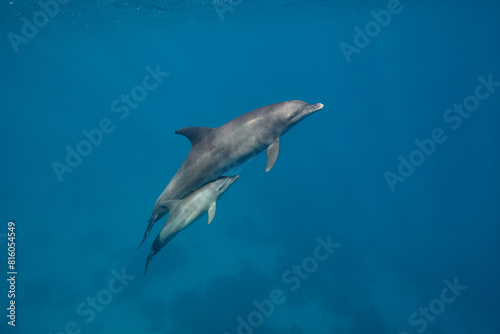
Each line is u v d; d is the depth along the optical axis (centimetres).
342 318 1897
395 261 2412
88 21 2759
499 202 3116
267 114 612
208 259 2398
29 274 2272
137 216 3053
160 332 1794
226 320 1811
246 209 3039
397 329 1856
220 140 598
